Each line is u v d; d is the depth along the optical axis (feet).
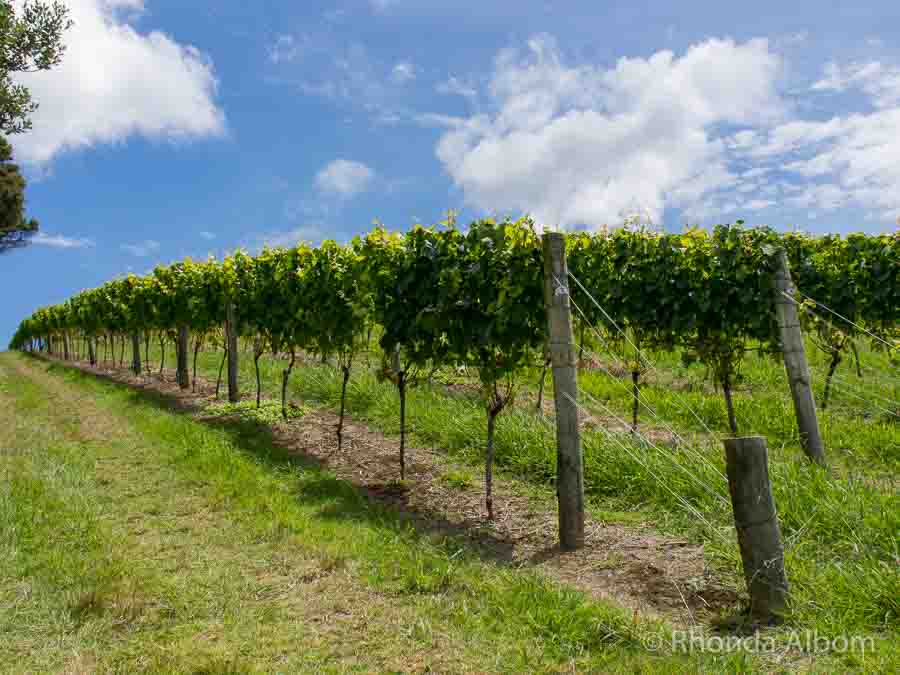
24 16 31.07
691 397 28.04
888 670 8.76
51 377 61.41
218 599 12.42
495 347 17.67
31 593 12.76
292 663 9.99
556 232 15.23
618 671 9.45
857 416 26.03
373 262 20.25
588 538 15.16
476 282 17.54
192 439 26.20
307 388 36.27
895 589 10.48
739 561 12.51
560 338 15.01
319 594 12.55
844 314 27.94
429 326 18.57
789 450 21.50
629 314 26.73
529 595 11.92
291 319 29.60
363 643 10.58
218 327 41.37
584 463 19.12
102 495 19.66
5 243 87.71
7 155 88.07
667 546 14.15
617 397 29.73
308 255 28.81
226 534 16.07
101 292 65.41
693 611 11.38
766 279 21.27
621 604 11.80
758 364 34.35
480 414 24.57
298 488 20.38
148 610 11.96
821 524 13.66
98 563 14.06
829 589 11.10
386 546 14.99
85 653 10.43
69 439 28.17
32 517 17.02
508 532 16.28
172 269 46.47
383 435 26.63
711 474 16.52
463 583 12.73
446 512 18.04
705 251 23.86
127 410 35.53
